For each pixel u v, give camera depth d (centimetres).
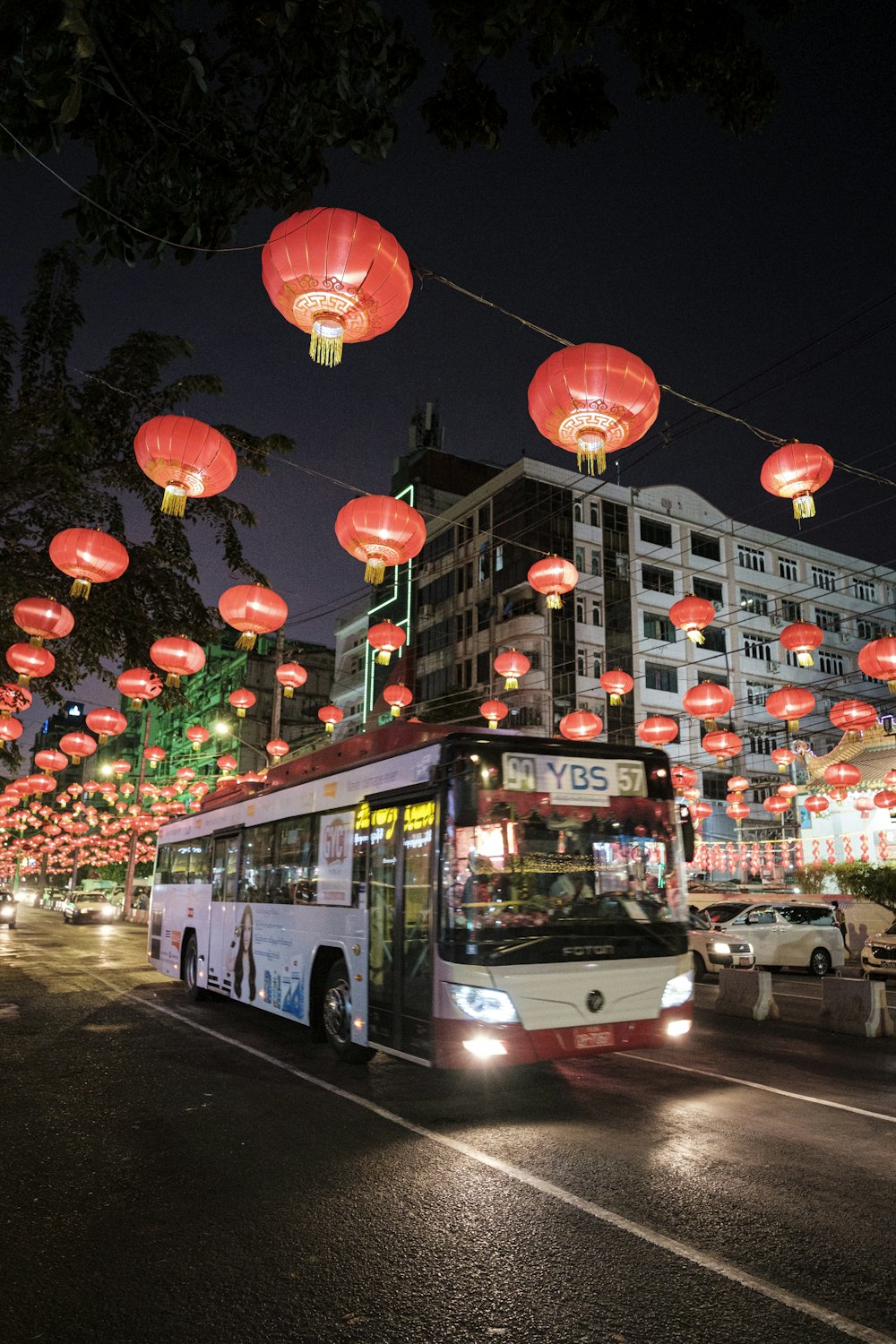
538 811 705
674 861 746
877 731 2778
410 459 5062
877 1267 393
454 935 659
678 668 4416
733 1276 384
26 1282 381
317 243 469
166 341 1258
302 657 6300
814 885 2777
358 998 812
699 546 4688
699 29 383
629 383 569
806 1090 748
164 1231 437
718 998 1263
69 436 1048
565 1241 422
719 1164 538
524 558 4038
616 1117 652
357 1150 571
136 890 5316
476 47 354
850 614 5250
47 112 335
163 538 1316
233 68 375
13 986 1523
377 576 801
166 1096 720
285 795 1060
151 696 1311
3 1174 526
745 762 4494
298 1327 342
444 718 3241
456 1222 446
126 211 378
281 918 1016
